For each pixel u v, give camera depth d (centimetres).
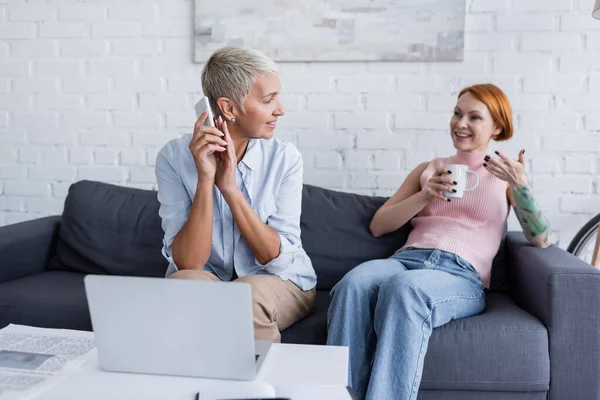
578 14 233
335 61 246
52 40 263
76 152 266
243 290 101
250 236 169
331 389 102
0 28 265
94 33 260
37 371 108
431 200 206
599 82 234
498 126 205
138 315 106
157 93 259
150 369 108
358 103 246
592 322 164
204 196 164
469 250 196
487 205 201
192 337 105
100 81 261
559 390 166
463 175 191
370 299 176
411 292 164
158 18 255
